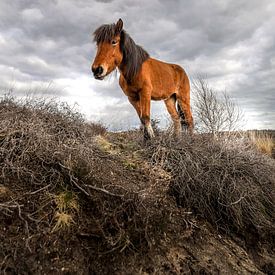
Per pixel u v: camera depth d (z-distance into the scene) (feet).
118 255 9.80
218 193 14.93
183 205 14.05
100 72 16.63
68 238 9.31
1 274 7.70
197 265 11.28
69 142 12.65
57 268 8.59
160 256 10.78
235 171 16.12
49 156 11.13
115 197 10.85
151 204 11.81
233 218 14.44
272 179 17.63
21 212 9.10
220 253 12.48
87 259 9.23
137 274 9.77
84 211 10.19
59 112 14.44
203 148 17.40
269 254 14.05
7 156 10.36
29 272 8.13
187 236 12.40
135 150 17.33
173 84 22.81
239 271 11.94
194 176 14.79
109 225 10.18
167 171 15.56
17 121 11.85
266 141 33.14
